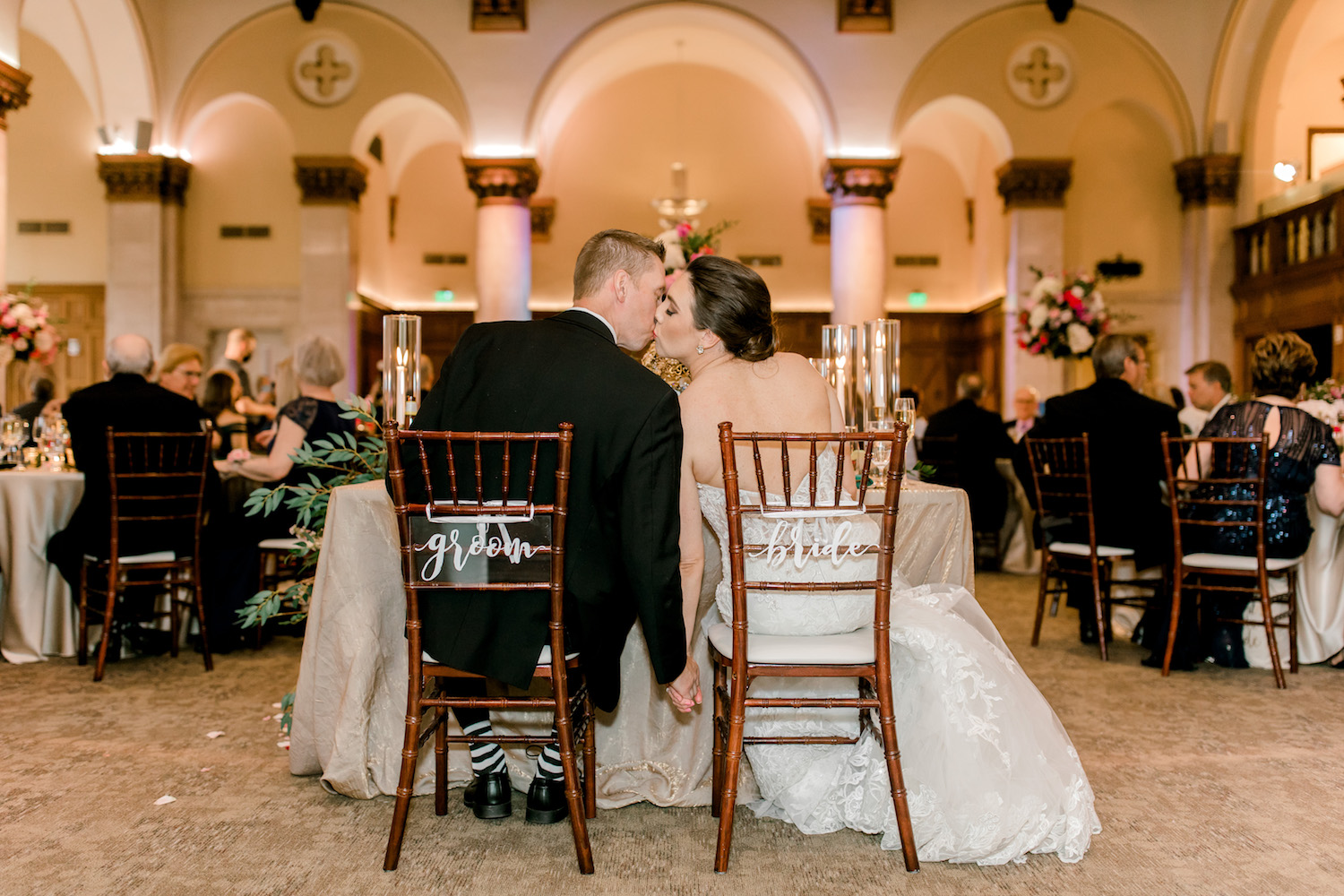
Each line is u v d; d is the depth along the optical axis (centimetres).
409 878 193
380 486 248
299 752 248
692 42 1185
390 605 244
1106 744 282
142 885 188
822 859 204
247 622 295
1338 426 400
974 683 208
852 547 214
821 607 214
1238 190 1059
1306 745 280
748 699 200
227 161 1097
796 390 220
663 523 193
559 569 193
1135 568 429
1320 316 913
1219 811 228
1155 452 397
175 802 234
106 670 374
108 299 1054
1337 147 1090
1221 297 1065
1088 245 1106
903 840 198
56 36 1024
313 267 1057
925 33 1059
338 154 1051
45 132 1184
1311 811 227
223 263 1097
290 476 402
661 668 193
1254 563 358
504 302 1052
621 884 191
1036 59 1060
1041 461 429
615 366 201
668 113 1272
